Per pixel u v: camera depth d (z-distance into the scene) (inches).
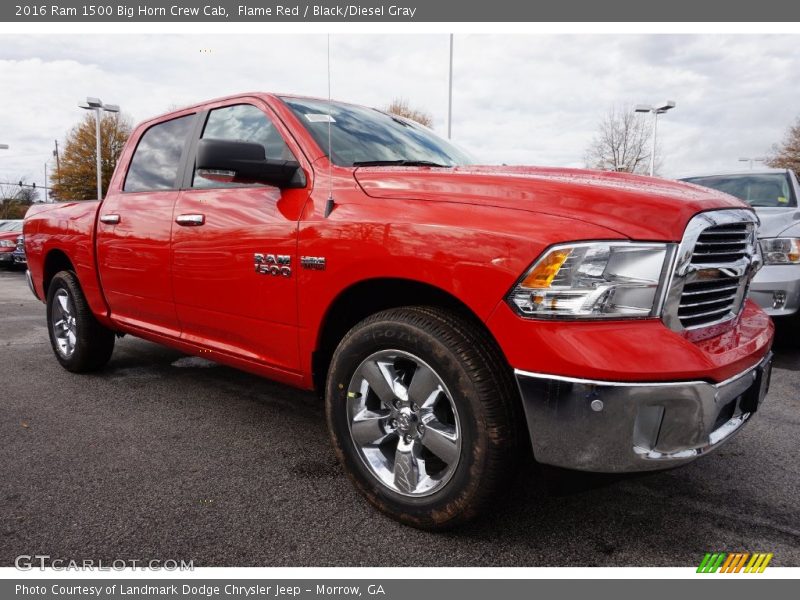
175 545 80.6
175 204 125.2
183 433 122.7
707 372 70.2
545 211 74.7
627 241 70.9
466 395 75.2
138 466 105.9
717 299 81.3
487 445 74.3
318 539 82.4
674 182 94.3
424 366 80.5
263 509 90.4
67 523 85.8
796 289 174.1
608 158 1320.1
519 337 71.5
